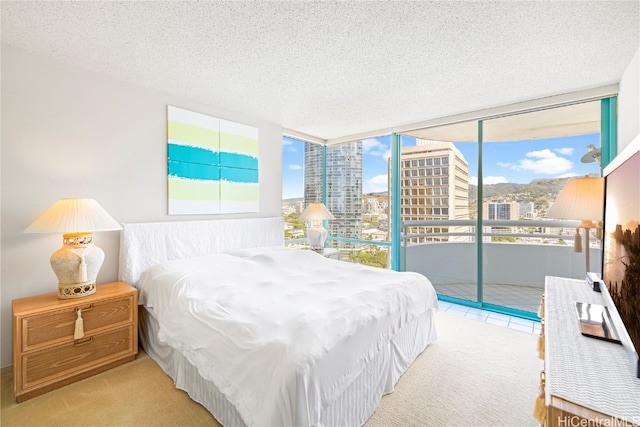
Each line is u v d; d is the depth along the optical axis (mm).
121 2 1544
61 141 2201
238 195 3404
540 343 1656
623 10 1600
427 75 2430
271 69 2322
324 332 1360
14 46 1985
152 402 1690
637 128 2041
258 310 1571
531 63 2215
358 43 1951
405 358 2010
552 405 785
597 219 1816
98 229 1948
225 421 1477
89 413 1598
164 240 2689
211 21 1715
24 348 1688
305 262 2689
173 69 2320
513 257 3254
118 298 2062
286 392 1116
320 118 3635
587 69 2303
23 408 1628
